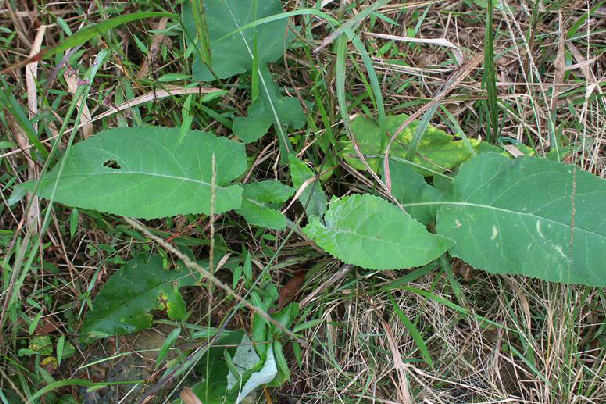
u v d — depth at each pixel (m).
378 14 0.76
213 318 0.72
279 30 0.74
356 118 0.75
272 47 0.74
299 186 0.70
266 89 0.73
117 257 0.71
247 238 0.74
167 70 0.77
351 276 0.73
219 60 0.74
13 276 0.66
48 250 0.72
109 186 0.64
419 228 0.67
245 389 0.67
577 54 0.80
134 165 0.66
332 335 0.72
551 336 0.72
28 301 0.70
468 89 0.79
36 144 0.69
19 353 0.68
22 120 0.71
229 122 0.75
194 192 0.66
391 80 0.79
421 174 0.73
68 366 0.71
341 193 0.76
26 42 0.77
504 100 0.79
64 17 0.78
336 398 0.71
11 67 0.53
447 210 0.69
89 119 0.74
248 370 0.66
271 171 0.76
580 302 0.71
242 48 0.74
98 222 0.72
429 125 0.73
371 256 0.67
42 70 0.76
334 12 0.79
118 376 0.71
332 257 0.73
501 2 0.77
